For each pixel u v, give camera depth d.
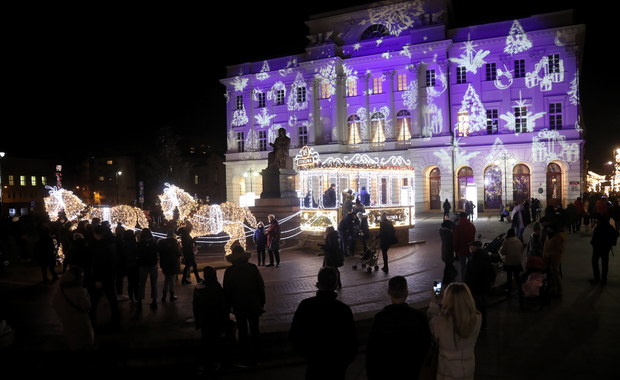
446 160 43.38
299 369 7.56
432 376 4.71
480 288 9.00
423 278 13.63
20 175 66.00
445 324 4.64
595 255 12.99
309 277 13.97
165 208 18.11
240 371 7.50
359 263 16.34
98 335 8.62
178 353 8.08
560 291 11.53
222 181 68.94
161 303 11.29
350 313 5.16
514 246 11.27
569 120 40.66
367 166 23.94
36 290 13.21
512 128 42.28
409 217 21.56
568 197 40.28
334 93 48.28
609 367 7.12
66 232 14.99
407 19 46.12
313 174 23.84
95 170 72.94
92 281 9.27
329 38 49.03
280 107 52.34
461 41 43.75
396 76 46.97
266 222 23.84
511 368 7.17
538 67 41.34
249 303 7.59
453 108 44.12
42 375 7.79
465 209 35.00
